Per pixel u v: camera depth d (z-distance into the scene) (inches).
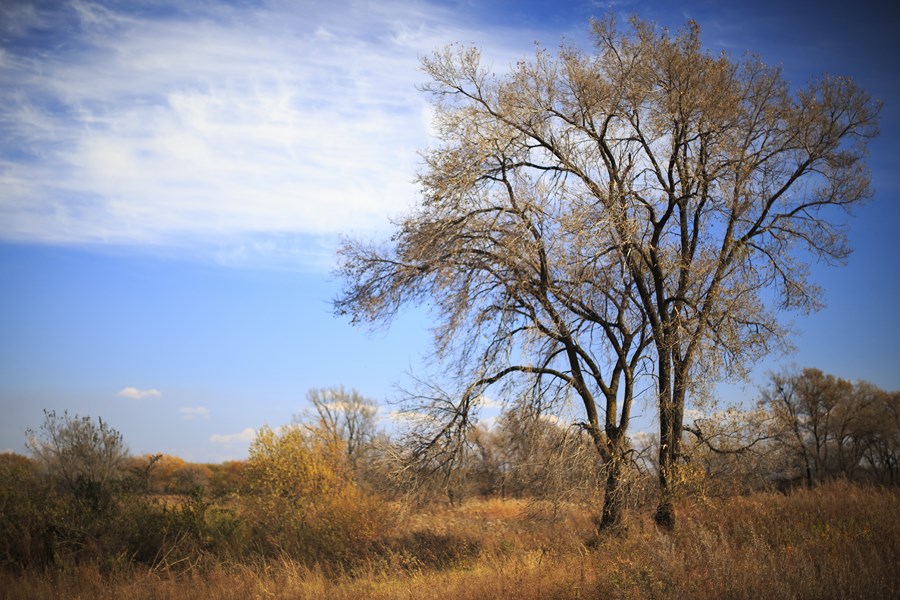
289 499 863.7
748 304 734.5
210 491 1152.8
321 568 676.1
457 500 1073.5
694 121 725.9
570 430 704.4
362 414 1748.3
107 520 711.1
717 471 738.8
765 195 772.6
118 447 901.2
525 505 733.9
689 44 715.4
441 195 695.1
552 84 717.9
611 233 679.1
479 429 743.1
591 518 738.2
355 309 737.6
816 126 765.9
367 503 804.0
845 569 419.2
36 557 645.9
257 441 896.9
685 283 745.6
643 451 724.7
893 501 765.9
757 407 737.6
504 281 716.7
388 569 653.3
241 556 701.3
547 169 728.3
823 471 1840.6
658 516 698.2
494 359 722.2
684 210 765.3
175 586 556.1
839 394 1927.9
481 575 517.7
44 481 823.1
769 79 757.3
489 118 708.7
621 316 767.7
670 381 736.3
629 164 726.5
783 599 374.3
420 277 717.9
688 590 396.8
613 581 418.6
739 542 589.3
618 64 725.3
